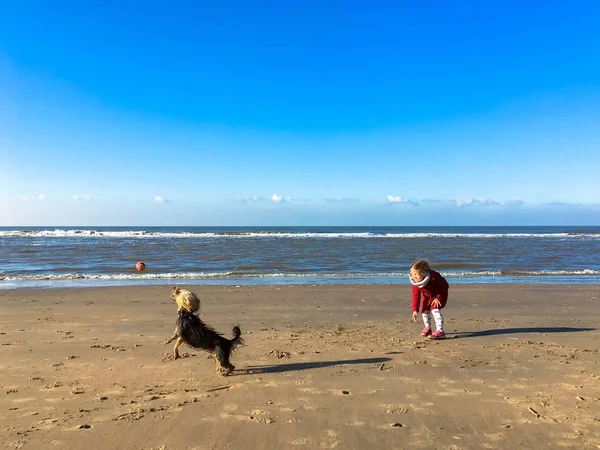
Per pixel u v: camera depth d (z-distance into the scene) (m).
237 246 35.00
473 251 31.55
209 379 5.14
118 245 34.94
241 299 11.88
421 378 5.17
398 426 3.84
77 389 4.78
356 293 13.05
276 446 3.49
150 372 5.40
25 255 25.94
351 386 4.88
